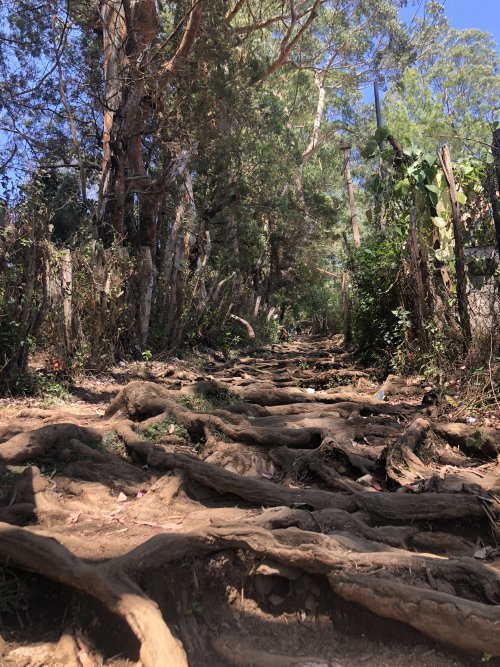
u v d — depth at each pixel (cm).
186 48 1377
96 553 309
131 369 993
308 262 3062
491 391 618
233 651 271
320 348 1792
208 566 308
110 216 1278
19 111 1489
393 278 960
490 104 2558
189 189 1706
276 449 505
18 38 1450
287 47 1994
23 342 714
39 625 274
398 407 686
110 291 961
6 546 288
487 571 289
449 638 255
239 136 1777
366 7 2584
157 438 535
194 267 1781
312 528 346
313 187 2783
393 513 376
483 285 741
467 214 902
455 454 518
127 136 1297
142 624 241
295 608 297
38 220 760
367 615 279
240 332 1856
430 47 2881
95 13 1377
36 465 448
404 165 990
